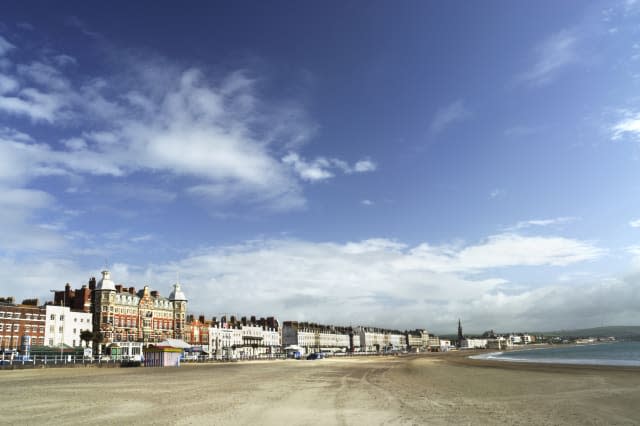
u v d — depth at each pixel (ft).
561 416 78.54
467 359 440.86
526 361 355.36
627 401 97.04
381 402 96.89
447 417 77.36
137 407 88.02
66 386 131.54
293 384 142.61
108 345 377.30
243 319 647.15
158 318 451.12
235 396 107.14
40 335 357.00
